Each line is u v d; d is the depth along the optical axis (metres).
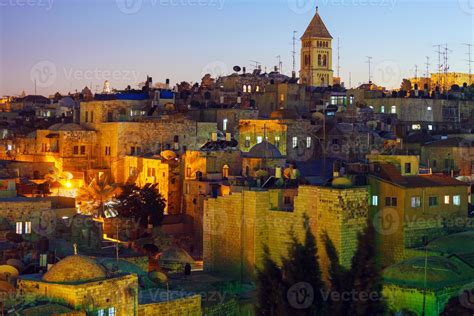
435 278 82.25
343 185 90.94
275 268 74.88
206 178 134.38
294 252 76.50
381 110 197.75
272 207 97.38
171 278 96.19
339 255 88.31
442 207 99.94
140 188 133.00
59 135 157.00
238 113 174.62
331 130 157.62
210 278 96.56
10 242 97.06
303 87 197.38
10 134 184.88
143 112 173.25
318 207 90.88
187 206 134.12
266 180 113.50
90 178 150.62
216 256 101.50
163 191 138.38
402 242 96.12
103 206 129.62
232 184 121.12
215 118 175.12
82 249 102.50
